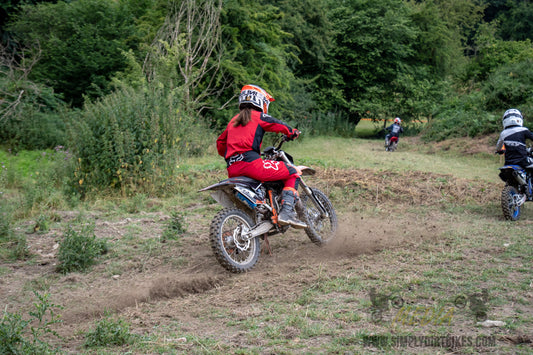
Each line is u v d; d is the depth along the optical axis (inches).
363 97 1211.9
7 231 253.0
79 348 131.1
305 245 233.5
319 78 1158.3
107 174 352.8
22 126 576.1
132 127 367.9
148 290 176.1
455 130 796.0
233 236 194.9
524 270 180.7
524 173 290.2
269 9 817.5
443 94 1211.9
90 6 738.2
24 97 620.4
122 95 399.9
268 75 767.7
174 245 238.4
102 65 685.3
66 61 694.5
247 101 203.6
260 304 159.2
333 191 342.3
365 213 300.4
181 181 375.6
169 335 137.2
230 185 190.4
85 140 354.3
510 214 275.4
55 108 634.2
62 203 321.7
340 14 1194.6
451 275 176.9
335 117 1176.2
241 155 197.2
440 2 2007.9
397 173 400.5
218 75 669.3
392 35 1184.8
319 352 122.0
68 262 207.6
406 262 195.3
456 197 334.0
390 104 1190.9
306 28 1041.5
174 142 381.1
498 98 765.9
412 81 1211.2
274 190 209.0
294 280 179.6
